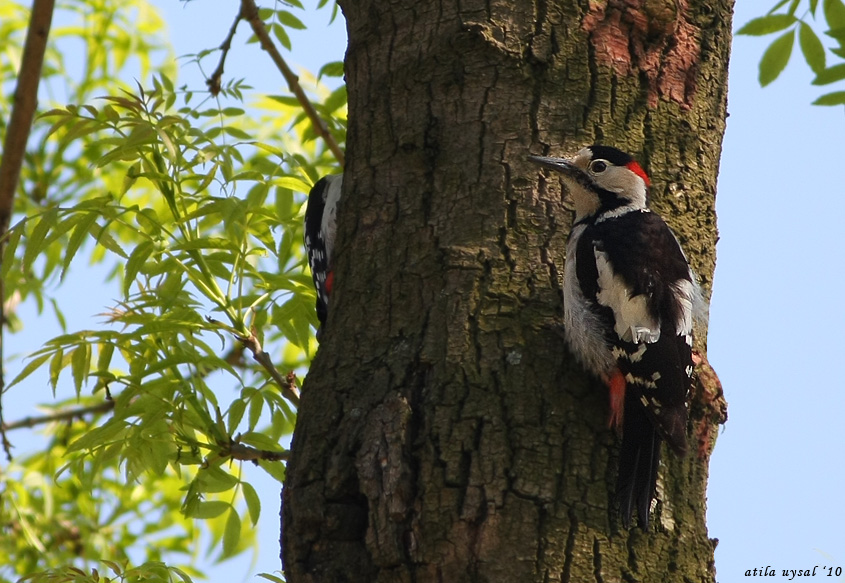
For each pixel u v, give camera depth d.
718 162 8.94
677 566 7.24
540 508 6.93
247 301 10.08
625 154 8.31
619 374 7.68
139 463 8.93
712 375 8.22
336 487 7.04
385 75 8.59
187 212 10.09
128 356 9.36
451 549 6.74
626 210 8.36
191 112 10.95
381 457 6.97
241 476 9.32
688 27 8.94
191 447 9.11
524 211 7.97
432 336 7.50
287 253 10.77
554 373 7.44
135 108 9.37
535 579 6.72
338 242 8.39
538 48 8.38
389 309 7.77
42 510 13.91
